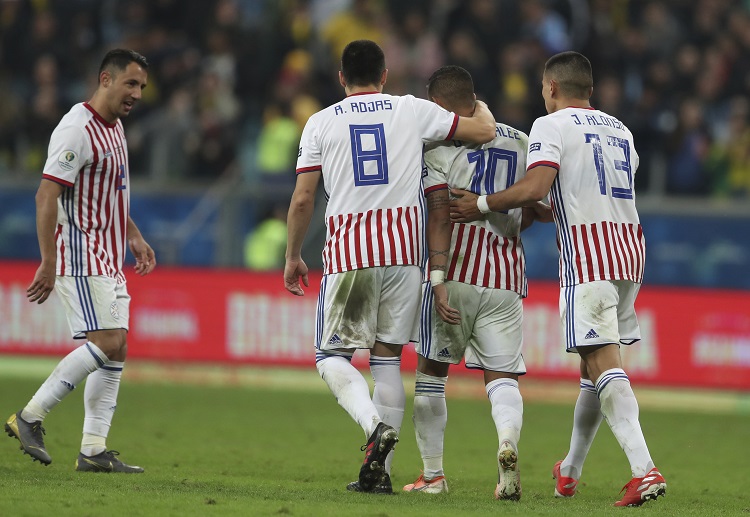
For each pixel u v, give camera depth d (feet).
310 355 150.82
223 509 59.00
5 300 156.25
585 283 68.13
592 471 90.79
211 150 179.73
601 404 68.03
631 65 197.88
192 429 109.70
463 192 68.95
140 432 105.70
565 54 71.00
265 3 211.41
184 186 157.99
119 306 77.00
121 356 77.77
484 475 85.20
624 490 74.02
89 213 75.92
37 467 78.02
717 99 195.42
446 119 68.59
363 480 65.82
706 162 176.14
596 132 69.21
